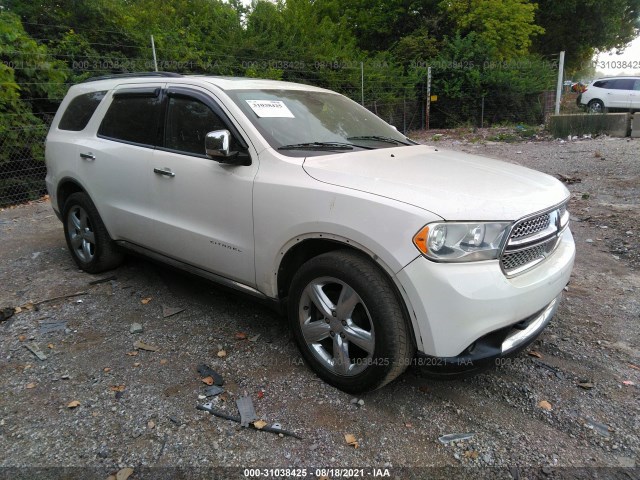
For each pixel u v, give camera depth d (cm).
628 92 1866
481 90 1962
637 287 430
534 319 279
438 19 2170
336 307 273
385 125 417
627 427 260
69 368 308
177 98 358
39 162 787
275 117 330
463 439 251
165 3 1423
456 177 285
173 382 294
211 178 322
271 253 294
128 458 236
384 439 250
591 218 625
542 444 248
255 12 1491
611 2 2648
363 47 2361
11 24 762
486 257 241
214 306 393
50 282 440
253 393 284
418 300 238
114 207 402
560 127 1488
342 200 259
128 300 404
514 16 2102
